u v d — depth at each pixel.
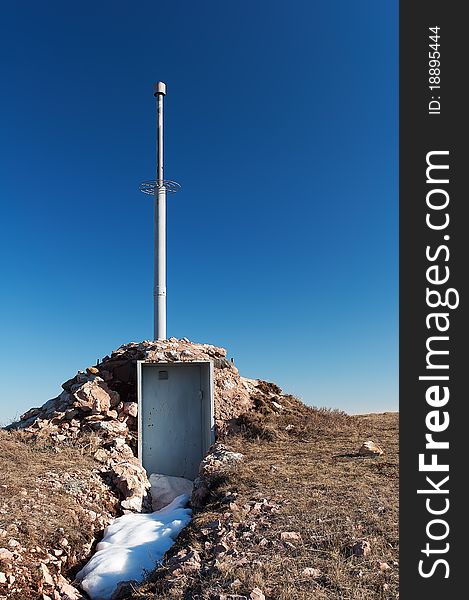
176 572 7.04
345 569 6.34
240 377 19.56
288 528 7.79
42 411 17.92
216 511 9.44
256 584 6.00
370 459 12.35
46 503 10.80
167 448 17.16
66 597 8.20
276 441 15.68
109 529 11.03
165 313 22.11
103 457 14.46
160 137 23.38
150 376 17.64
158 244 22.41
